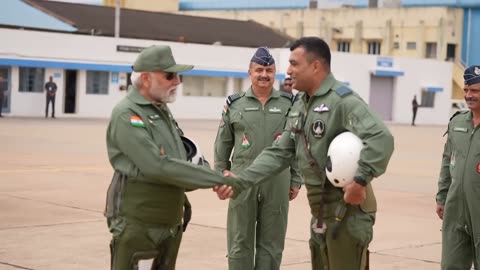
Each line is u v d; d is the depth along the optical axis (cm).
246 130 734
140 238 516
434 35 6234
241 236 717
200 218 1105
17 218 1062
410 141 3106
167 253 532
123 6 6588
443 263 651
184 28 4981
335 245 547
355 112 528
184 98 4406
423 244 977
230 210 724
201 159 547
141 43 4169
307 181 554
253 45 4988
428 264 869
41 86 3859
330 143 540
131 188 513
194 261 852
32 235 955
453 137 644
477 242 628
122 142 504
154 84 511
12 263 815
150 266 523
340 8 6662
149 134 508
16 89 3772
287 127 577
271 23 6838
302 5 7175
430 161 2167
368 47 6506
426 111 5453
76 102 3994
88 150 2081
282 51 4706
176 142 528
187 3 7681
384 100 5262
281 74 4672
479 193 625
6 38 3691
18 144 2184
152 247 520
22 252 865
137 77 514
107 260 839
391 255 910
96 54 4000
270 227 721
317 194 548
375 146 514
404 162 2114
